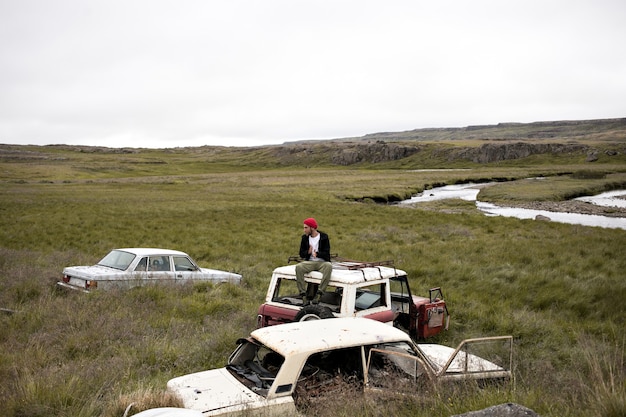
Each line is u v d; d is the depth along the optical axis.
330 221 31.44
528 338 9.59
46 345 8.16
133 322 9.44
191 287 12.42
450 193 73.19
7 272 13.73
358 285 7.74
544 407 4.90
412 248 20.91
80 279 11.59
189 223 30.67
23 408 5.57
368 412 4.66
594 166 148.88
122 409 5.01
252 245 22.50
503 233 26.42
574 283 13.94
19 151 197.12
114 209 40.22
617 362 7.54
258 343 5.33
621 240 22.58
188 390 4.91
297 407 4.72
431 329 8.81
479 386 5.75
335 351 5.17
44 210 38.66
